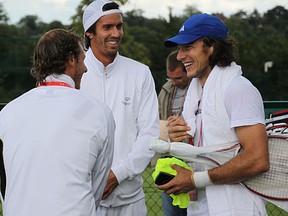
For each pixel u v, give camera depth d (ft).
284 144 11.27
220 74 11.32
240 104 10.89
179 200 11.74
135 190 13.99
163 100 18.08
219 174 11.09
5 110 10.64
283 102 18.45
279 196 11.23
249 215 11.17
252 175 10.93
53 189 9.84
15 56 56.95
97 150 10.28
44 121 10.19
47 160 9.94
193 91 11.97
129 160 13.51
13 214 9.92
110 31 13.67
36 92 10.57
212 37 11.41
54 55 10.54
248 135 10.84
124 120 13.73
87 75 13.85
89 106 10.39
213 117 11.22
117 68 13.94
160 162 11.73
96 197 10.74
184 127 11.81
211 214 11.29
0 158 10.66
